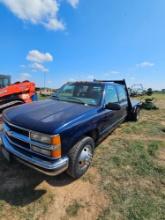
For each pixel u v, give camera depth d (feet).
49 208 7.39
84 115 9.45
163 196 8.36
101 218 6.98
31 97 25.31
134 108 22.31
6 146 8.99
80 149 8.86
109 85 13.98
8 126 9.10
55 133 7.43
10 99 22.35
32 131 7.80
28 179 9.20
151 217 7.09
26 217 6.91
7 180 9.05
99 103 11.60
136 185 9.12
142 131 18.48
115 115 14.78
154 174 10.18
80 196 8.17
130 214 7.20
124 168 10.68
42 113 9.14
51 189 8.54
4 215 6.96
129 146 14.02
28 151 8.14
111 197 8.16
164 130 19.04
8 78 25.68
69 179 9.36
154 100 55.57
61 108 10.10
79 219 6.93
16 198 7.86
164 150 13.61
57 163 7.55
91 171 10.19
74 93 13.01
